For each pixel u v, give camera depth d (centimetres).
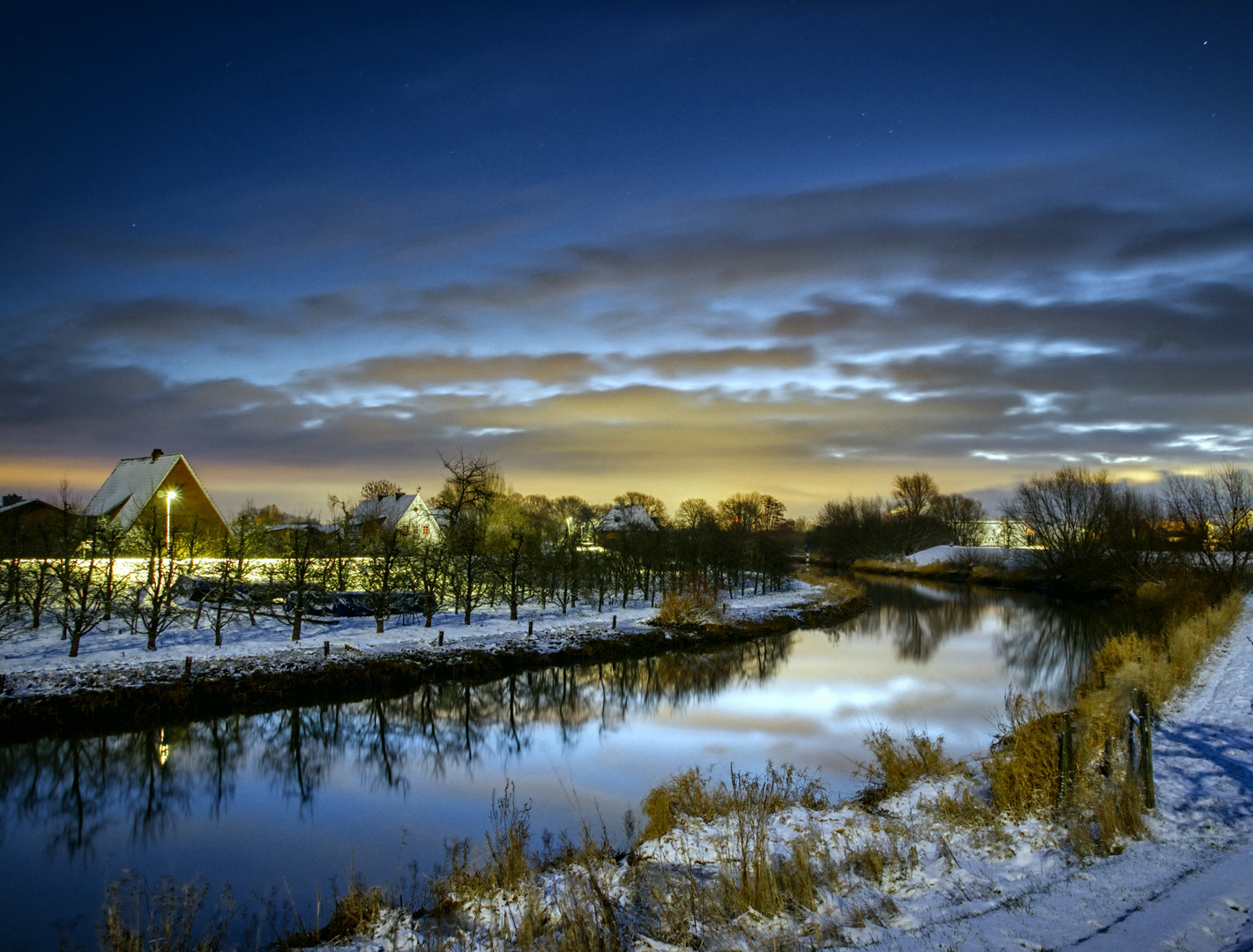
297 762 2153
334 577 4066
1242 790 1153
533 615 4172
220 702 2553
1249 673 2109
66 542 3022
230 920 1155
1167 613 3872
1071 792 1091
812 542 12694
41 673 2484
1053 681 3106
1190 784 1188
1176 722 1584
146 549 3575
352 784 1952
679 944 809
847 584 6700
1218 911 763
